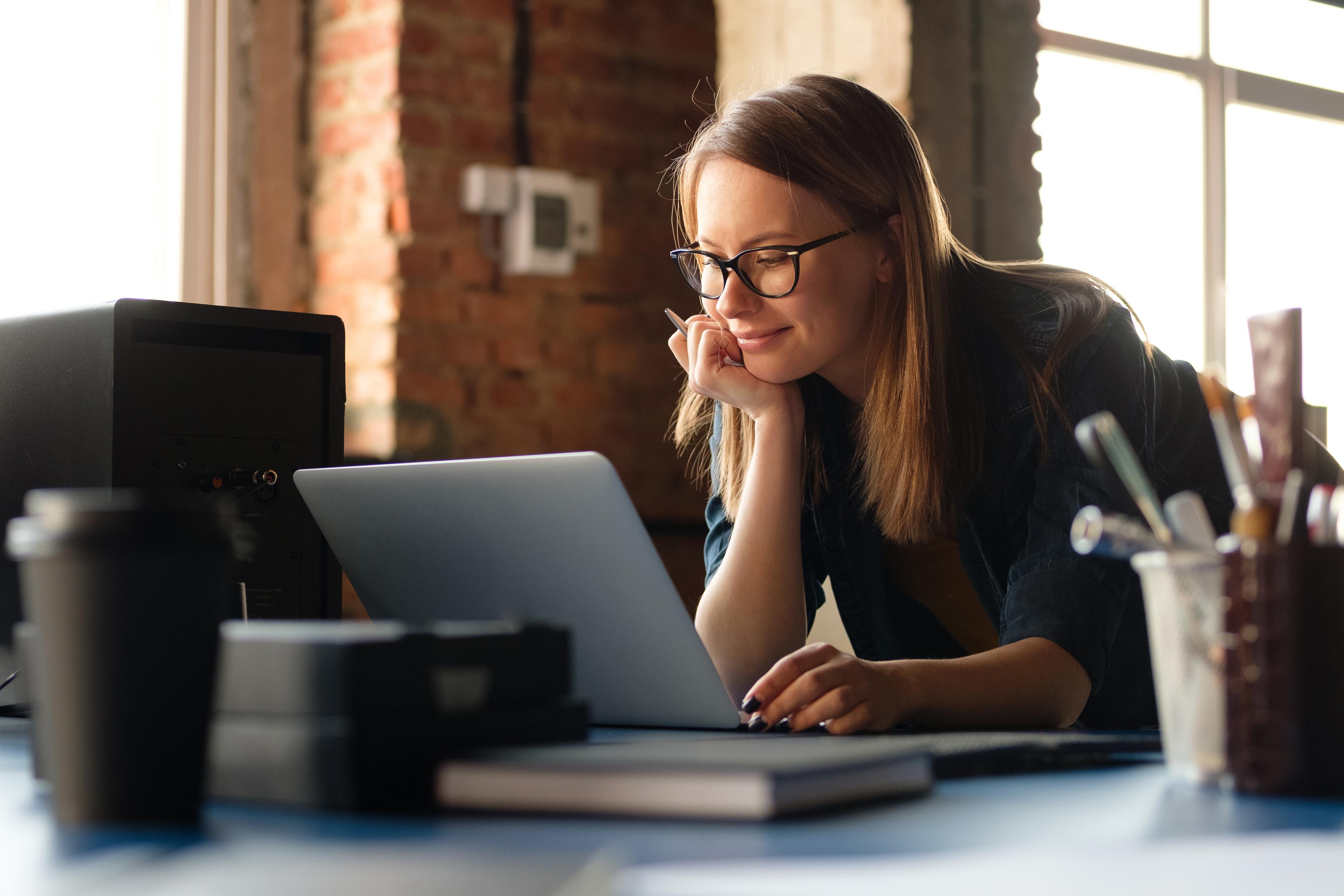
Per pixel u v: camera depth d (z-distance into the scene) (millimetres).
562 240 2934
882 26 2980
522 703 668
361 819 557
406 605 1085
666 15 3162
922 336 1335
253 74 2832
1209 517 1422
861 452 1471
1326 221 4312
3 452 1184
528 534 954
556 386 2977
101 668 537
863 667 957
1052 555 1152
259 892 392
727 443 1575
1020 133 3125
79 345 1121
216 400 1151
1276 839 482
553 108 2980
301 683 591
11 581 1169
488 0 2885
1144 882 409
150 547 538
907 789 620
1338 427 4270
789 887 402
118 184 2705
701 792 543
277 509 1183
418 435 2766
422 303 2777
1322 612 610
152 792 540
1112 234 3881
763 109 1369
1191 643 654
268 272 2832
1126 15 3949
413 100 2770
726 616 1427
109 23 2705
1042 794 634
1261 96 4184
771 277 1358
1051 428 1226
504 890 384
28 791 665
